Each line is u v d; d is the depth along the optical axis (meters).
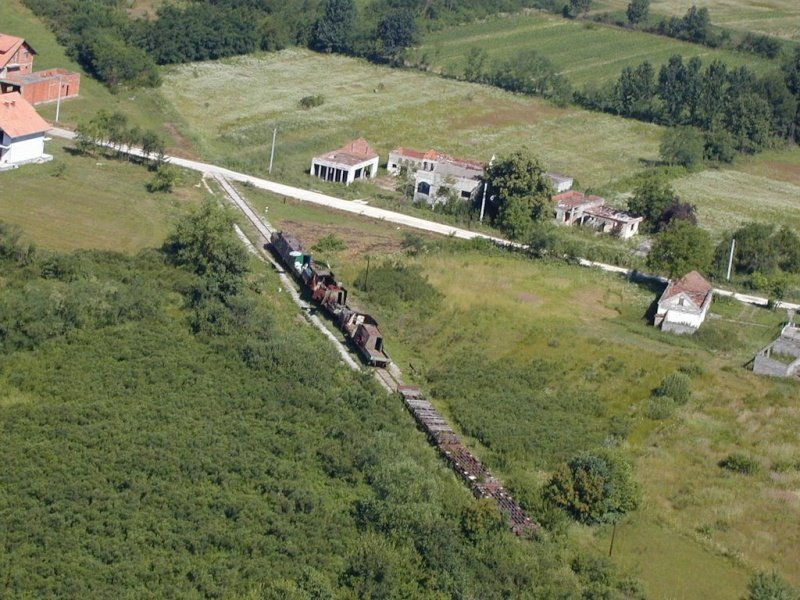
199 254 113.94
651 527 83.56
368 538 76.12
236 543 74.19
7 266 109.62
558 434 94.69
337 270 124.12
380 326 112.69
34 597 67.50
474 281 125.94
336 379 98.75
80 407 87.25
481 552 76.94
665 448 95.00
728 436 98.00
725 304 130.50
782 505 87.94
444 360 107.38
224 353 98.75
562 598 73.50
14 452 80.81
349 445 86.44
